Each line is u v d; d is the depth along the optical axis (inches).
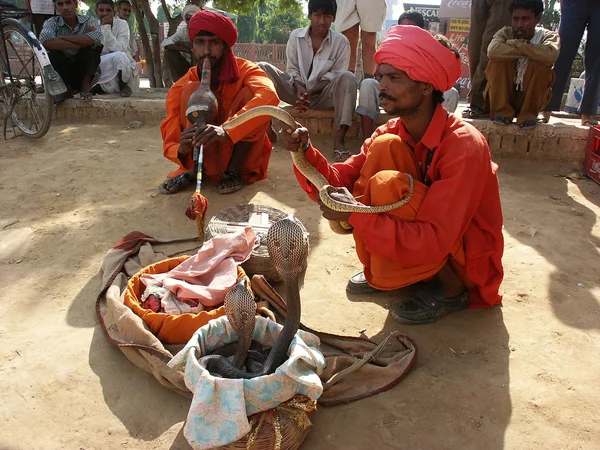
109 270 124.6
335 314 113.3
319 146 229.1
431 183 101.0
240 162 176.7
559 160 217.2
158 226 151.9
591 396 90.0
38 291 120.1
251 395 71.6
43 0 302.5
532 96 209.8
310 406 76.5
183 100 159.3
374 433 82.3
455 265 108.0
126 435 82.1
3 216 157.5
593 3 210.7
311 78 226.4
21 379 92.7
